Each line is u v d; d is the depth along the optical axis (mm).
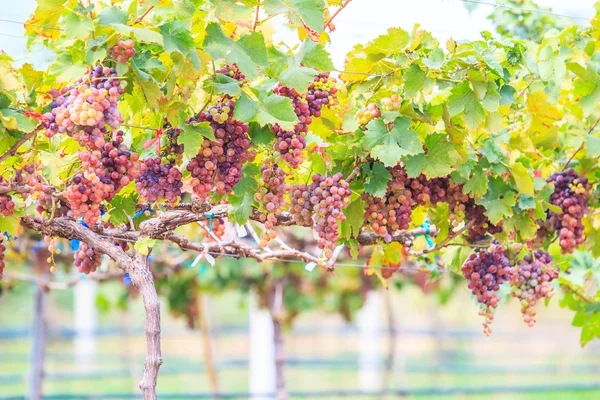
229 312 32438
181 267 9367
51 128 3006
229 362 17531
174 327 28281
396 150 3592
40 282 8172
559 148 4621
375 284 11000
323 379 23328
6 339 29312
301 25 3562
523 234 4117
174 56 3119
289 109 3297
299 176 4168
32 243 8102
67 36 2936
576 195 4234
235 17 3170
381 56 3787
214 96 3449
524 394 20547
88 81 3008
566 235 4223
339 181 3553
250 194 3666
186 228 8359
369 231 4352
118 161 3082
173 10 3291
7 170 3529
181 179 3451
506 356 23750
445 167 3707
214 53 3184
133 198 4059
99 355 22094
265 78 3629
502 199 3998
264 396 10992
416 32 3814
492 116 3760
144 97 3328
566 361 26281
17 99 3201
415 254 4570
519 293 4207
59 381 22047
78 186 3061
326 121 3689
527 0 5777
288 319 11336
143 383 3418
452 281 11688
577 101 4539
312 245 8688
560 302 5449
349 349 28781
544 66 4363
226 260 9883
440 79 3703
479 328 30750
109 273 7867
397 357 25141
